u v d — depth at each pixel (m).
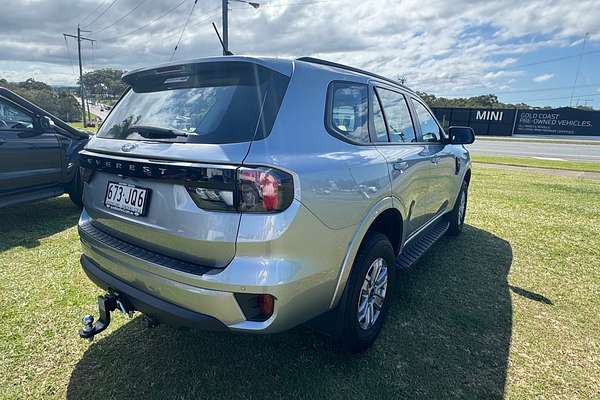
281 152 1.63
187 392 1.95
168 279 1.68
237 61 1.83
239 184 1.51
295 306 1.67
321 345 2.35
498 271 3.62
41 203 5.83
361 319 2.22
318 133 1.90
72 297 2.89
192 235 1.61
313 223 1.68
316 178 1.71
